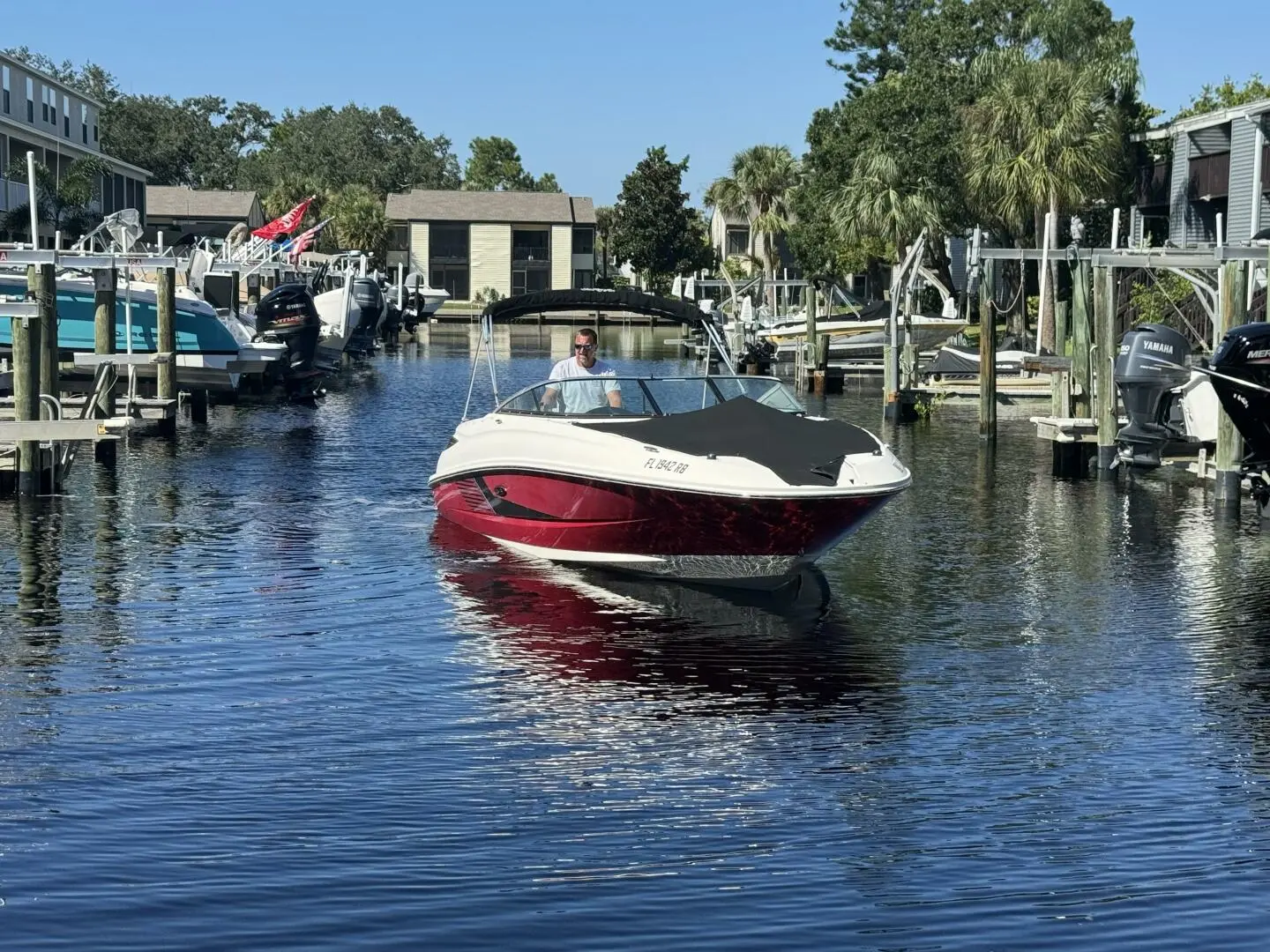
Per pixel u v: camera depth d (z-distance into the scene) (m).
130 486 18.12
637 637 10.76
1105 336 19.45
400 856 6.65
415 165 143.88
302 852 6.68
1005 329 52.03
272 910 6.11
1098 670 9.92
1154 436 19.22
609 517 12.52
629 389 13.52
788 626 11.17
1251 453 16.86
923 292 59.50
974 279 31.70
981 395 24.28
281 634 10.73
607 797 7.43
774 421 12.57
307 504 16.69
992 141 47.72
